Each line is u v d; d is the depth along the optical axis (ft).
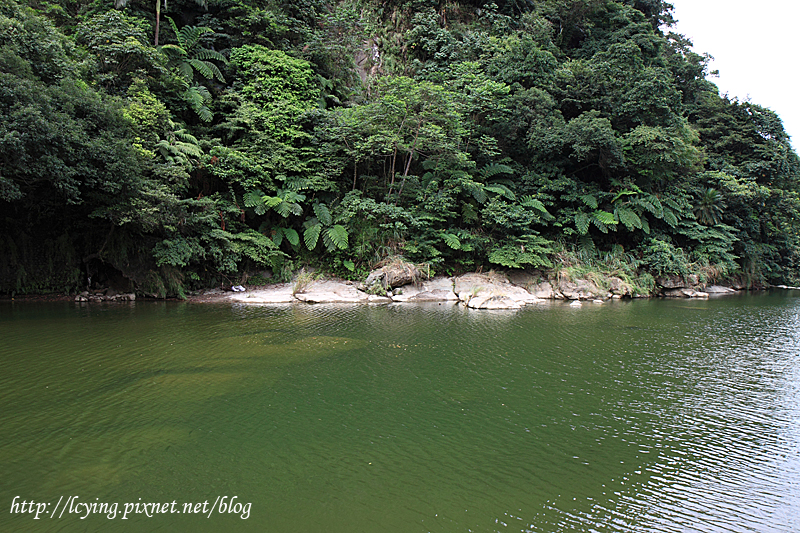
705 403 21.97
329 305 50.60
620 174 72.90
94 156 39.86
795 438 18.10
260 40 70.28
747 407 21.52
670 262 67.87
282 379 23.76
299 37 74.79
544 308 52.47
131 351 28.25
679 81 100.42
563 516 12.56
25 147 34.14
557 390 23.22
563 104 73.92
